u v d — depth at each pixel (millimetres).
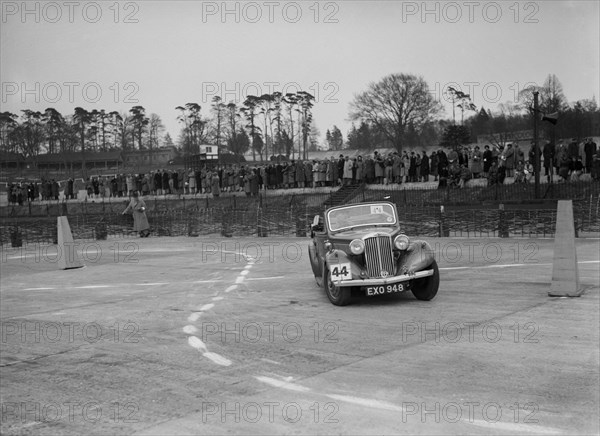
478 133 58719
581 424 4449
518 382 5422
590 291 9930
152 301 11203
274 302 10500
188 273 15914
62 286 14156
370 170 35250
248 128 59250
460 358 6262
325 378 5770
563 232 9672
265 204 34281
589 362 5945
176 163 73312
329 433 4453
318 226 11609
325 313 9203
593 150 27703
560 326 7500
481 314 8469
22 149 70812
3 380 6223
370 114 54812
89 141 71312
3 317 10055
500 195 27625
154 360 6758
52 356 7195
